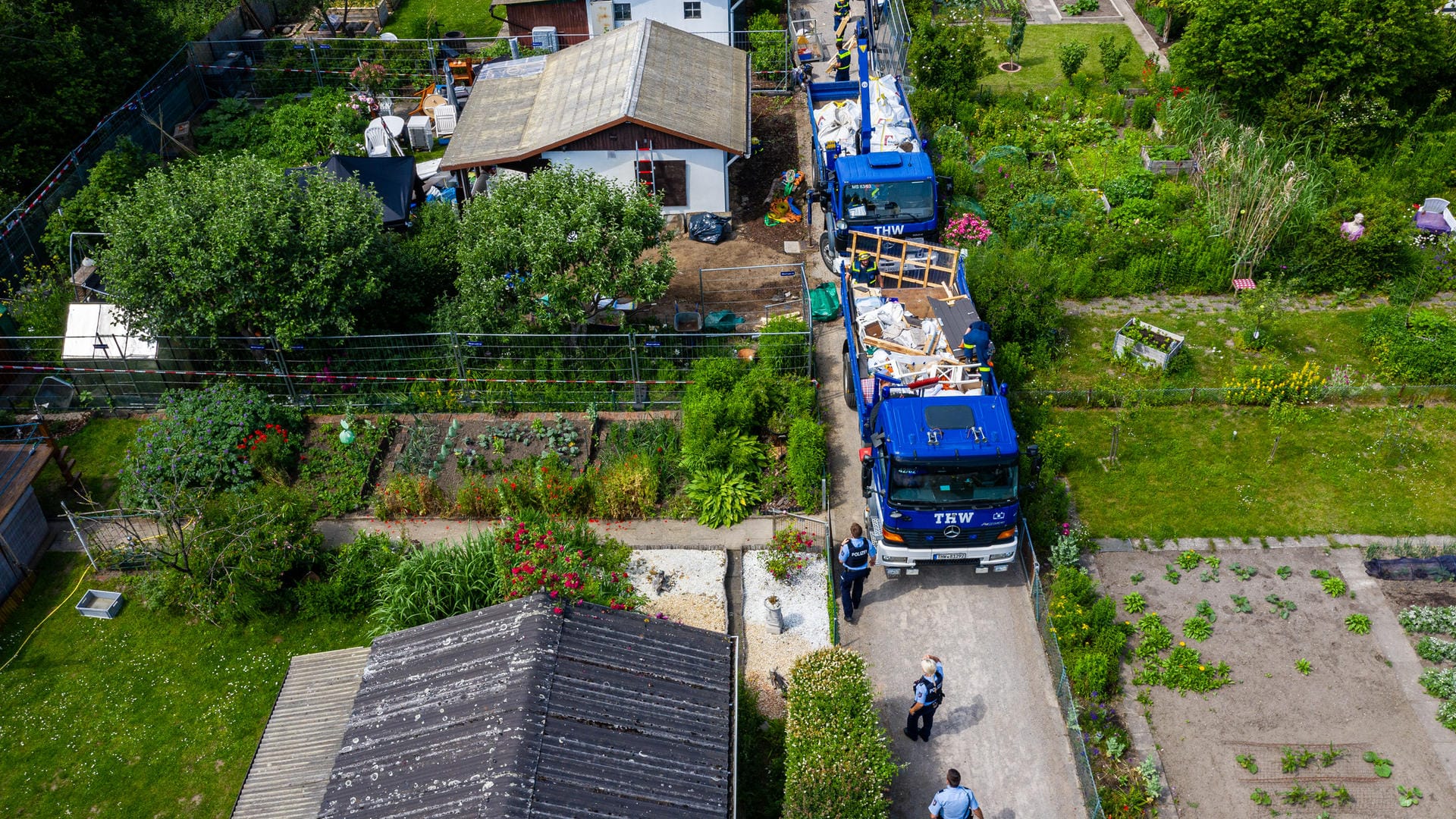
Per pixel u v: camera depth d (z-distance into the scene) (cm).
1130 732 1512
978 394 1744
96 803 1493
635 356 2145
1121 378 2183
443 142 3172
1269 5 2711
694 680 1318
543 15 3556
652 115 2662
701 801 1191
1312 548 1786
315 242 2059
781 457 1989
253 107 3406
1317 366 2183
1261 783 1435
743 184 2983
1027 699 1562
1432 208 2533
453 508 1936
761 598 1745
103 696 1644
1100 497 1906
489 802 1129
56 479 2042
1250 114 2934
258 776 1297
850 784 1299
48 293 2456
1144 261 2434
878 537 1706
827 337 2341
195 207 2066
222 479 1953
